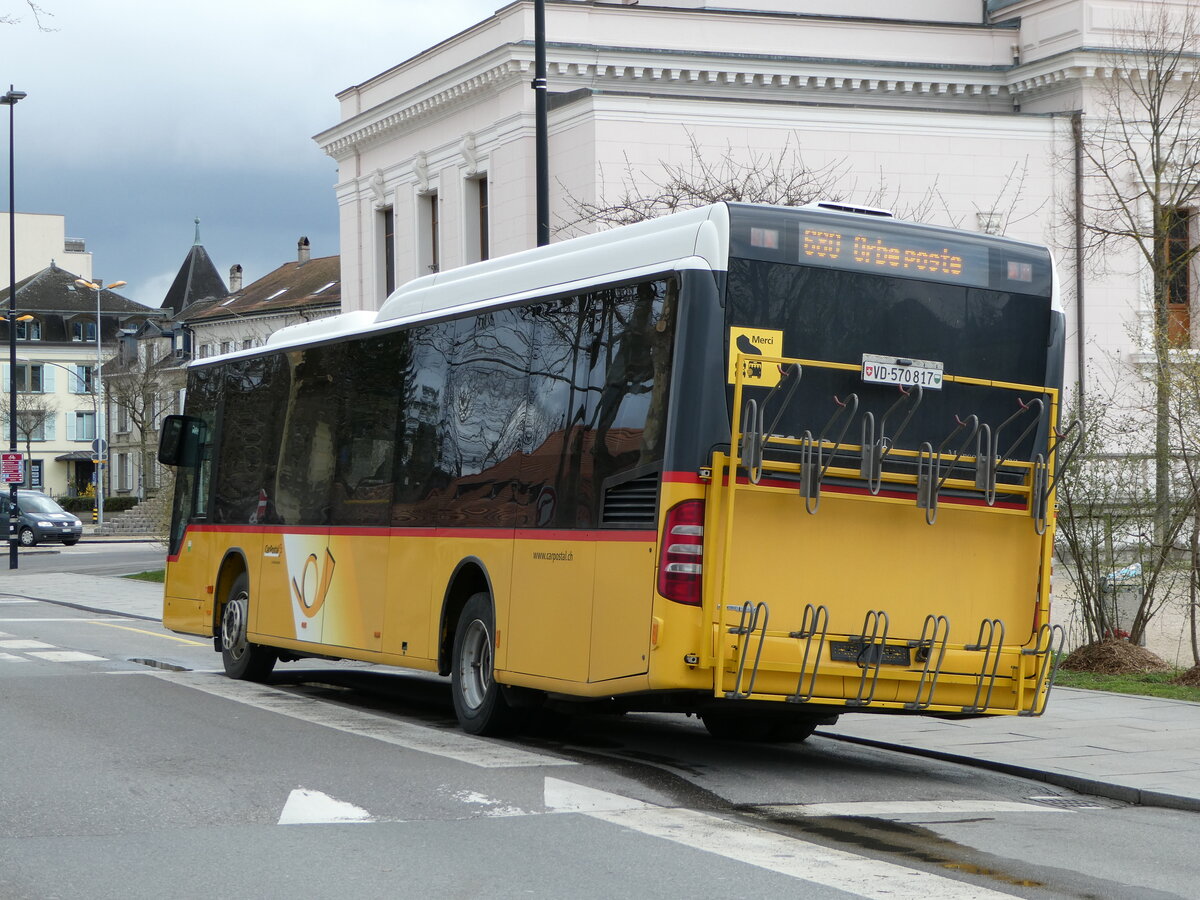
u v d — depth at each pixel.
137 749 11.27
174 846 8.02
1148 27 36.19
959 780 11.02
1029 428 11.16
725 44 39.28
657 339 10.45
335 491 14.88
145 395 83.06
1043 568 11.19
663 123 36.16
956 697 10.91
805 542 10.41
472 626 12.53
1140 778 10.70
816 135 37.09
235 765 10.58
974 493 10.97
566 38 38.41
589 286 11.33
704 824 8.77
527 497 11.79
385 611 13.79
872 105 38.25
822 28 39.88
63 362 113.56
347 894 7.04
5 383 112.12
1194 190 30.38
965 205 37.94
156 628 24.77
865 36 40.06
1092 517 17.16
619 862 7.71
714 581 10.11
